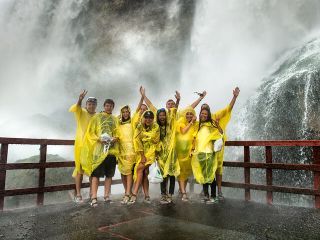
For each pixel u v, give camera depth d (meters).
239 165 5.94
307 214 4.68
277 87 12.88
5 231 3.91
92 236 3.69
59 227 4.07
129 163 5.59
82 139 5.56
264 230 3.89
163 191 5.64
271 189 5.50
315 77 11.52
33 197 8.24
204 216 4.61
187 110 5.81
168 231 3.86
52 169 8.95
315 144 5.05
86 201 5.84
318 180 5.04
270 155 5.57
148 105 6.32
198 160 5.48
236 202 5.66
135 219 4.45
